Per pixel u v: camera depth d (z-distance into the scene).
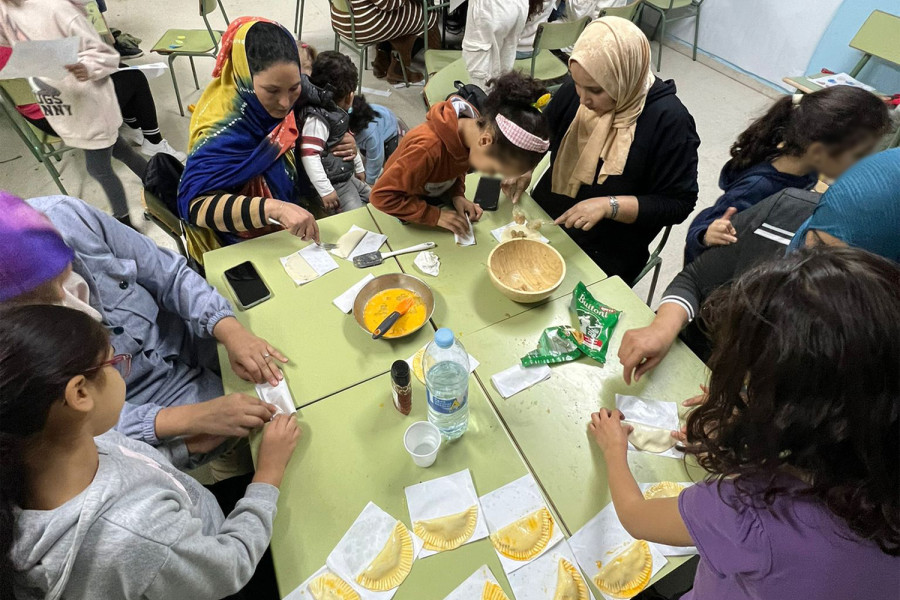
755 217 1.29
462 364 1.10
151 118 2.79
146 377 1.27
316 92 2.04
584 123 1.58
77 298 1.02
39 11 1.91
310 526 0.92
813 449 0.52
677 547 0.89
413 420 1.07
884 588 0.55
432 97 2.52
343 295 1.31
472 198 1.64
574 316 1.27
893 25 2.84
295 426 1.04
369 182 2.59
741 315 0.54
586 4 3.27
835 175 1.32
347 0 2.98
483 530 0.91
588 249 1.78
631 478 0.91
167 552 0.69
